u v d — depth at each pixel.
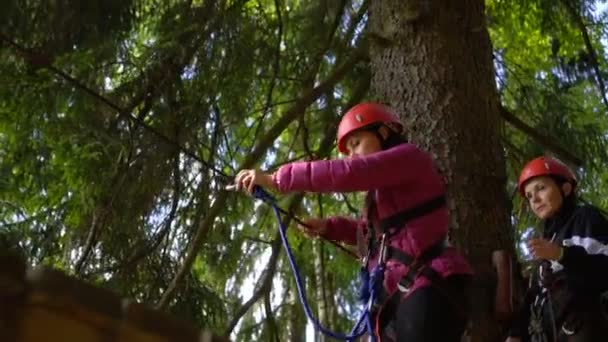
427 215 4.13
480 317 5.39
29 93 7.22
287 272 10.25
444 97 6.22
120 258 7.25
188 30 7.48
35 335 1.94
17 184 7.67
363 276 4.25
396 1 6.56
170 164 7.31
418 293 4.01
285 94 8.59
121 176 7.25
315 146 9.07
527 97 8.91
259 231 8.80
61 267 7.42
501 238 5.87
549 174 4.88
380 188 4.18
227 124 7.73
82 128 7.31
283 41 8.55
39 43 7.36
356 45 8.46
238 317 7.29
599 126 9.20
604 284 4.58
